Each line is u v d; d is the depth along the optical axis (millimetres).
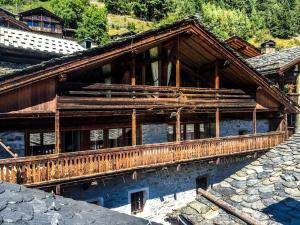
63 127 13766
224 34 82312
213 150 15656
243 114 20062
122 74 14609
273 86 17672
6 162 10008
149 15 85062
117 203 14250
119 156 12617
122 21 79188
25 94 10836
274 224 8578
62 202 4621
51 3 73125
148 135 16406
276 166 12242
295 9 118750
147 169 13727
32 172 10578
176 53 14750
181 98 14672
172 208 16016
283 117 19844
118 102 12906
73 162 11812
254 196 10375
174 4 92250
